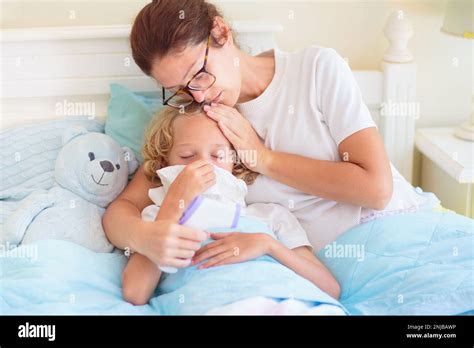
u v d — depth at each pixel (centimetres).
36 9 178
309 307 114
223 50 134
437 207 156
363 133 138
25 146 157
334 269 137
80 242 135
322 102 142
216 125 136
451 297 120
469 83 204
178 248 118
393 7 193
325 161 138
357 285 132
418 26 196
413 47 199
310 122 143
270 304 112
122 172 149
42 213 138
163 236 118
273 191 144
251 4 187
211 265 121
